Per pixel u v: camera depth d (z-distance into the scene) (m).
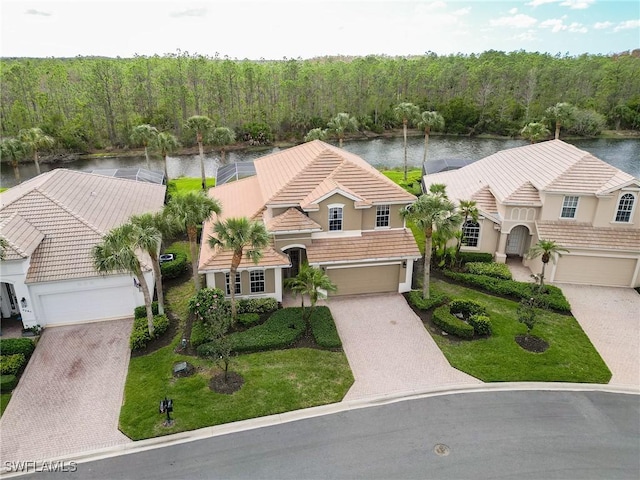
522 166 38.25
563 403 22.31
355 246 30.88
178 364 24.11
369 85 103.88
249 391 22.77
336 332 27.08
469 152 82.88
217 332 23.33
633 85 99.12
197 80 99.38
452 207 28.73
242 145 92.00
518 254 37.00
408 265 31.33
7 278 26.44
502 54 138.88
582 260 32.75
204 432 20.44
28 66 93.94
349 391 23.00
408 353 25.86
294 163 35.53
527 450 19.56
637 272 32.41
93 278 27.81
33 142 56.19
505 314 29.52
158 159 81.31
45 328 28.11
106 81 88.12
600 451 19.55
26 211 30.31
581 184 32.84
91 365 24.89
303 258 31.81
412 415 21.50
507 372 24.33
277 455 19.28
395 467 18.67
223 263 28.44
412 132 100.19
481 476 18.27
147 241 24.17
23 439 20.19
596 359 25.39
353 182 31.92
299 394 22.66
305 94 100.00
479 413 21.66
